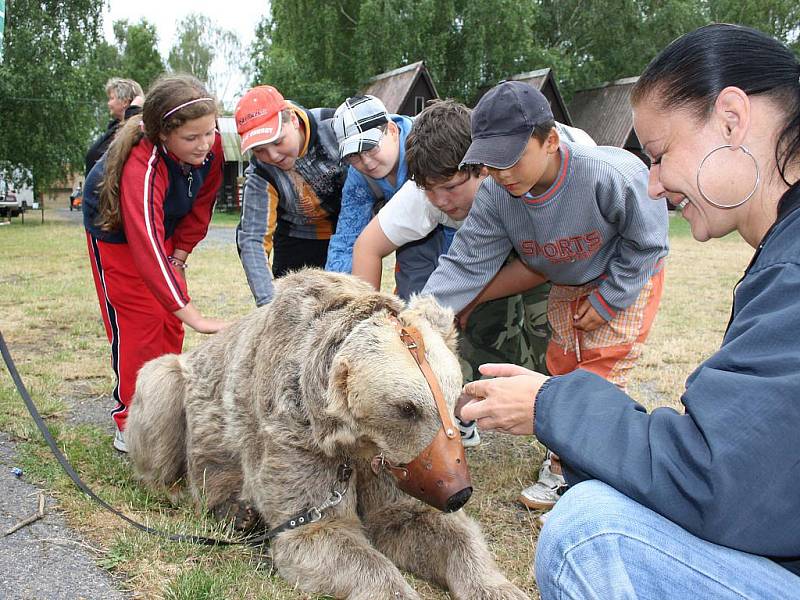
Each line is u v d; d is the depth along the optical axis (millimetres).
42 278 11461
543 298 4688
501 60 34125
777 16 40938
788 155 1758
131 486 3967
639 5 40375
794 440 1572
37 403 5117
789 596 1697
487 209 3736
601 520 1827
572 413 1941
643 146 2039
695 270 13227
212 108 4051
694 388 1739
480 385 2236
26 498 3594
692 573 1757
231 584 2887
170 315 4730
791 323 1612
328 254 4707
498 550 3350
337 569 2824
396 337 2775
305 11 33719
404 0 32281
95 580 2865
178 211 4625
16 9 25469
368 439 2820
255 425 3355
